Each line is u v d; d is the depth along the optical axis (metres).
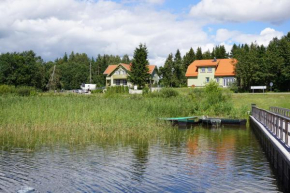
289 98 44.03
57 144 18.08
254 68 58.12
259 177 12.09
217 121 29.88
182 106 34.69
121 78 77.62
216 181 11.55
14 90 46.56
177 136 22.08
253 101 43.38
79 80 109.19
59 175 12.22
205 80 67.19
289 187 10.30
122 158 15.00
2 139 19.34
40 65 96.06
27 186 10.96
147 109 30.14
